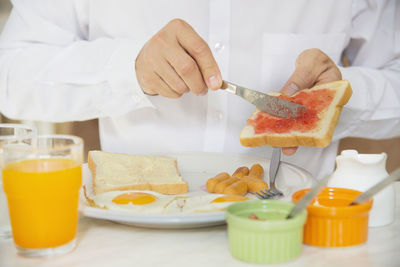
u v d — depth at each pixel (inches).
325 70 72.4
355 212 40.6
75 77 77.7
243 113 87.4
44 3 89.4
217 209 48.9
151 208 49.3
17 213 38.7
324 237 41.4
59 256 40.0
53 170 38.1
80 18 90.7
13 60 83.7
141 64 70.4
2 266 37.7
